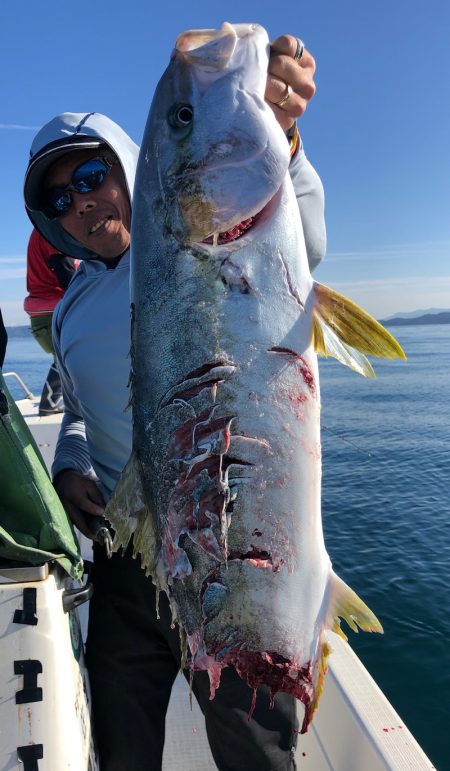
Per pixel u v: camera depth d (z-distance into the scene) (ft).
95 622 2.79
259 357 1.95
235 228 1.99
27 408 7.61
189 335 2.00
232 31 2.08
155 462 2.08
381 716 2.62
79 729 2.03
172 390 2.02
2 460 2.04
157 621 2.66
